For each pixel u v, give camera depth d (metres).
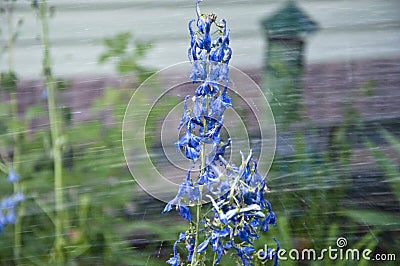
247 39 3.33
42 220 2.85
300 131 3.17
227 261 2.36
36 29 3.25
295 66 3.31
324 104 3.25
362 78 3.32
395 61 3.31
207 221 1.68
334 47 3.34
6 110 2.95
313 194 2.99
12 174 2.75
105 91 2.95
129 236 2.80
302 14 3.32
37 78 3.19
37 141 2.91
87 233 2.77
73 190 2.85
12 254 2.79
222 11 3.32
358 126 3.22
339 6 3.38
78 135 2.90
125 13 3.31
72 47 3.27
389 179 3.01
